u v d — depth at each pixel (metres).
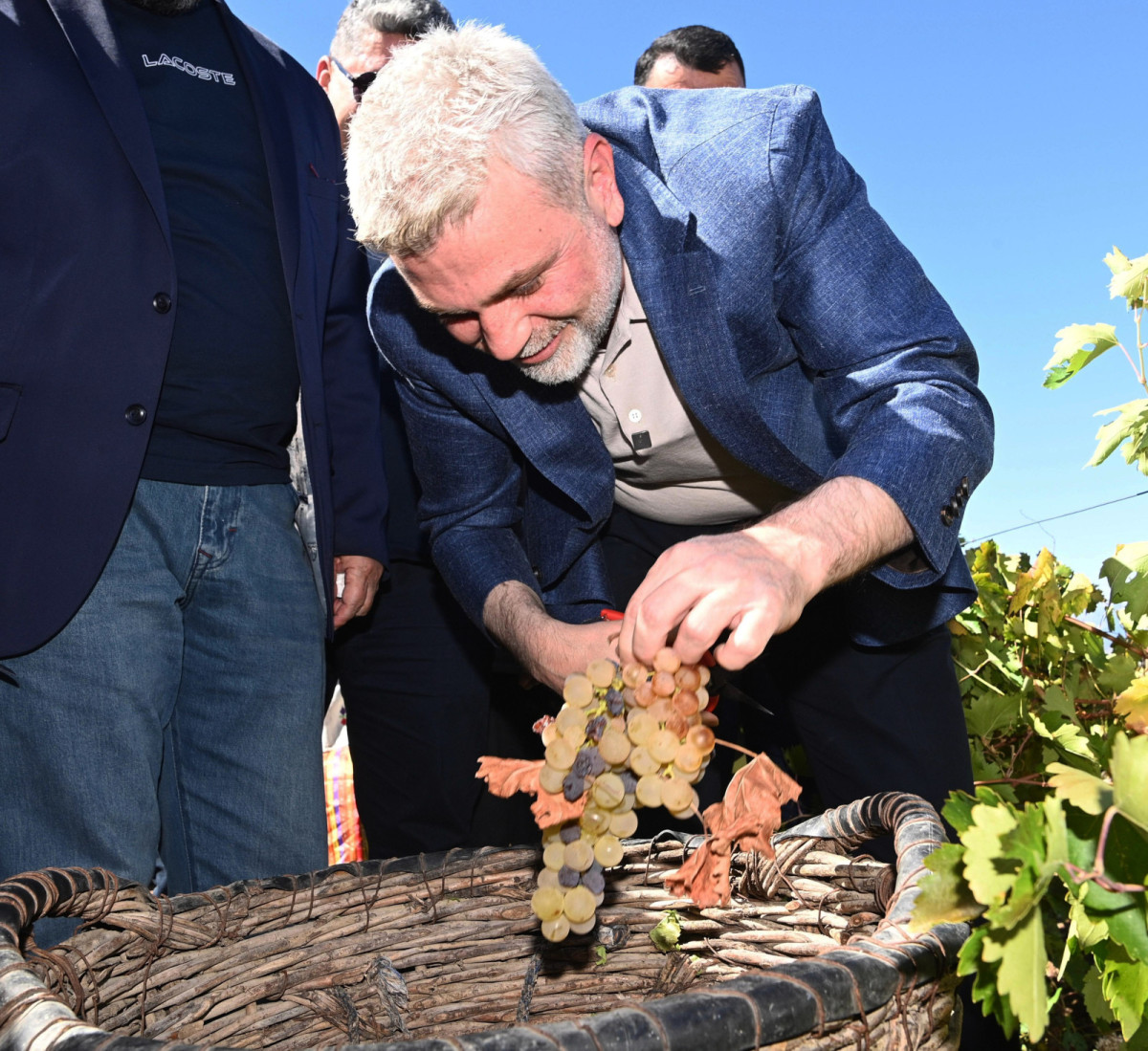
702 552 1.07
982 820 0.71
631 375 1.63
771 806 0.97
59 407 1.51
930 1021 0.89
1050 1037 1.52
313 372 1.83
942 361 1.45
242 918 1.29
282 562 1.78
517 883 1.44
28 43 1.55
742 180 1.51
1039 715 2.30
